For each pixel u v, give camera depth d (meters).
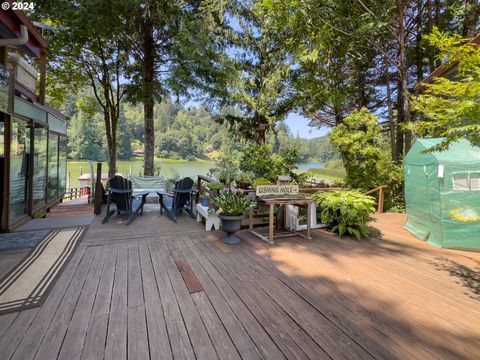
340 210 4.43
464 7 7.30
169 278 2.67
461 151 4.05
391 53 10.08
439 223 3.92
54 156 6.38
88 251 3.40
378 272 2.96
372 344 1.74
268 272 2.89
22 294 2.29
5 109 3.80
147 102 8.35
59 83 10.86
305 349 1.68
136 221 5.07
